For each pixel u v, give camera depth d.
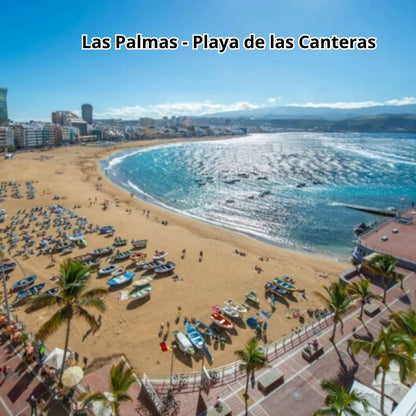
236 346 38.03
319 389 28.06
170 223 83.94
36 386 27.47
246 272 56.75
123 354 35.19
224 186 131.38
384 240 64.62
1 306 41.56
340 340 34.75
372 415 22.42
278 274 57.00
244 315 44.22
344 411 19.91
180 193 120.12
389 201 112.75
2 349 31.58
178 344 37.12
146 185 132.25
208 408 26.08
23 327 36.31
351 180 146.88
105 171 157.38
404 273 51.75
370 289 46.94
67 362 32.34
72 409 25.41
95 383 29.19
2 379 28.03
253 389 28.12
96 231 72.62
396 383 25.67
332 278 57.34
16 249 60.66
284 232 83.31
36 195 100.56
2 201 92.38
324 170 172.25
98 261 56.31
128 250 63.53
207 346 37.78
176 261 59.53
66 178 129.75
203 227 83.12
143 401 27.12
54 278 50.34
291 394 27.47
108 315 41.97
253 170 170.50
